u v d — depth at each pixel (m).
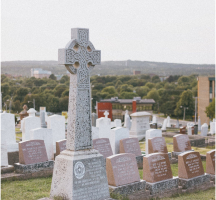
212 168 14.02
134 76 165.38
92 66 10.07
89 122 9.88
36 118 20.25
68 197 9.20
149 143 16.88
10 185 12.38
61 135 20.95
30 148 13.85
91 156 9.70
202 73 171.12
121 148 16.25
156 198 11.69
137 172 11.50
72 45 9.51
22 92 94.94
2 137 13.70
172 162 17.88
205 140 29.14
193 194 12.57
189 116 85.50
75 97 9.63
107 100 79.25
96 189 9.71
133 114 27.23
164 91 104.81
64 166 9.41
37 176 13.75
